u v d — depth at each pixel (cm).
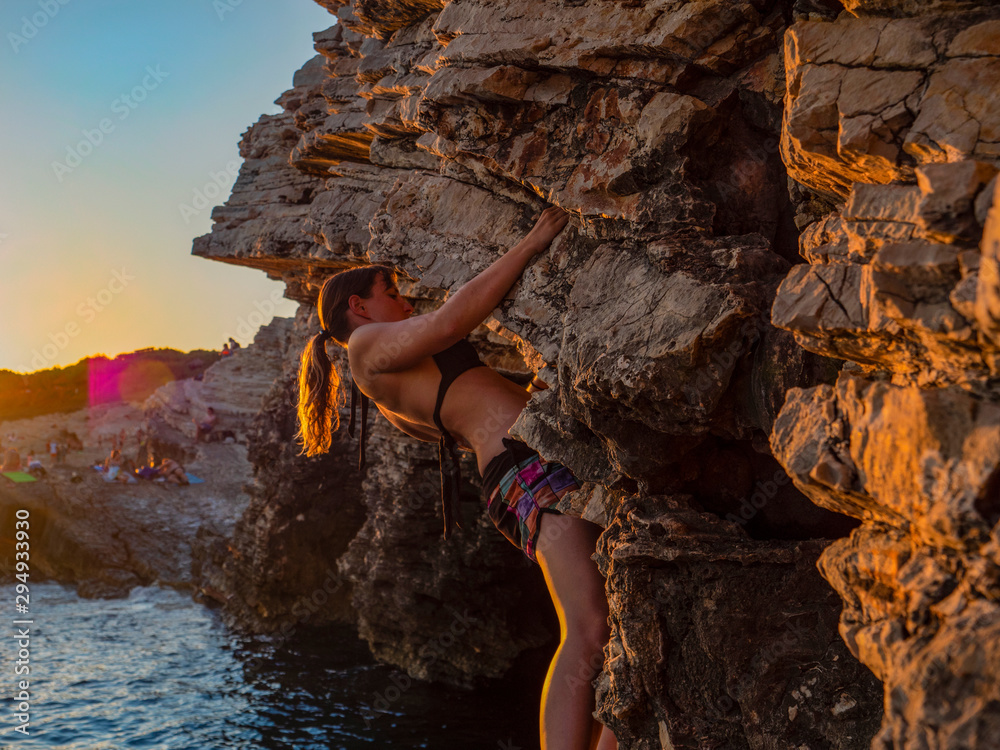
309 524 1892
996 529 138
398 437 1475
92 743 1299
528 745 1259
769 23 274
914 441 153
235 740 1312
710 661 264
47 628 2006
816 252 202
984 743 123
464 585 1434
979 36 182
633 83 298
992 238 130
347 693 1499
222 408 3762
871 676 237
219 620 2052
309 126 1126
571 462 303
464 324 303
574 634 287
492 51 330
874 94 193
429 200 415
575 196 302
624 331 263
